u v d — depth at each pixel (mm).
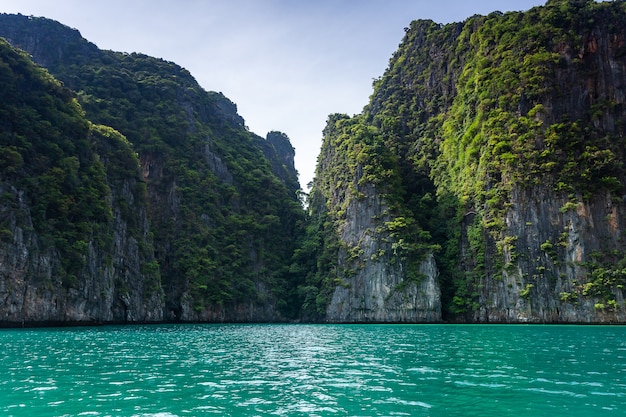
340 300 96000
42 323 60812
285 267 109938
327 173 117875
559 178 83625
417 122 117688
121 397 16719
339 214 104438
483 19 107500
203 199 109562
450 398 16375
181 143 117875
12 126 67125
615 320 74750
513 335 47156
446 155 103438
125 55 142625
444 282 90562
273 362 26234
